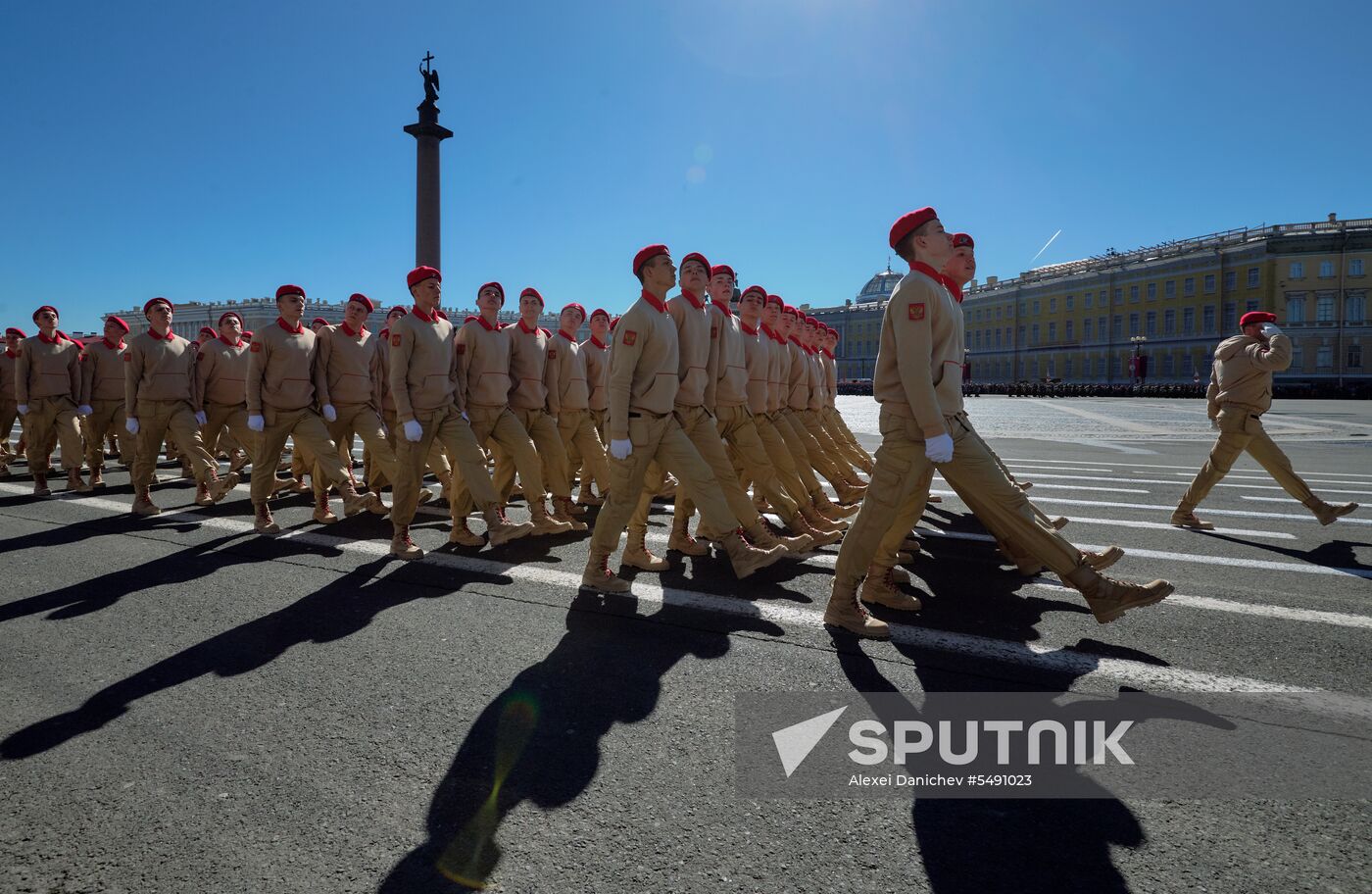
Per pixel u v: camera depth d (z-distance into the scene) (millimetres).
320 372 6246
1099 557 3654
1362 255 58156
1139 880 1794
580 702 2752
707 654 3213
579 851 1904
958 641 3367
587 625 3578
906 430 3396
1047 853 1900
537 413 5973
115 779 2246
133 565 4758
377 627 3557
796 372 7055
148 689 2871
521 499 7656
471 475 5191
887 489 3426
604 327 7871
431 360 5059
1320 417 24328
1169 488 8266
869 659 3152
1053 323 80000
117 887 1776
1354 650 3248
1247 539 5590
